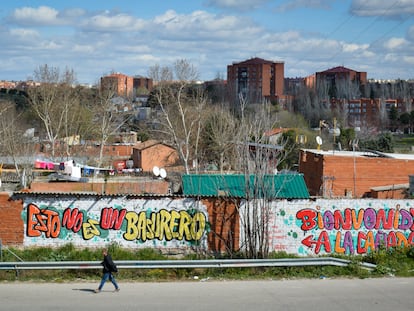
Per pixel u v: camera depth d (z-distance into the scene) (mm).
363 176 35062
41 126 82062
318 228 23016
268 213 21406
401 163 35250
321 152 38188
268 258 21094
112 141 85312
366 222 23281
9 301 15812
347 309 15617
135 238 22453
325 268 20406
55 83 75188
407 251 22516
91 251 21625
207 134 56344
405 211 23453
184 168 54875
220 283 18500
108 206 22406
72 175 43875
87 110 78188
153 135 72250
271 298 16594
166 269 19672
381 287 18219
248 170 21781
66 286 17734
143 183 42938
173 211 22547
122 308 15242
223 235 22531
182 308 15336
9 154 56875
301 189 24344
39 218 22234
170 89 60500
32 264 18531
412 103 133000
